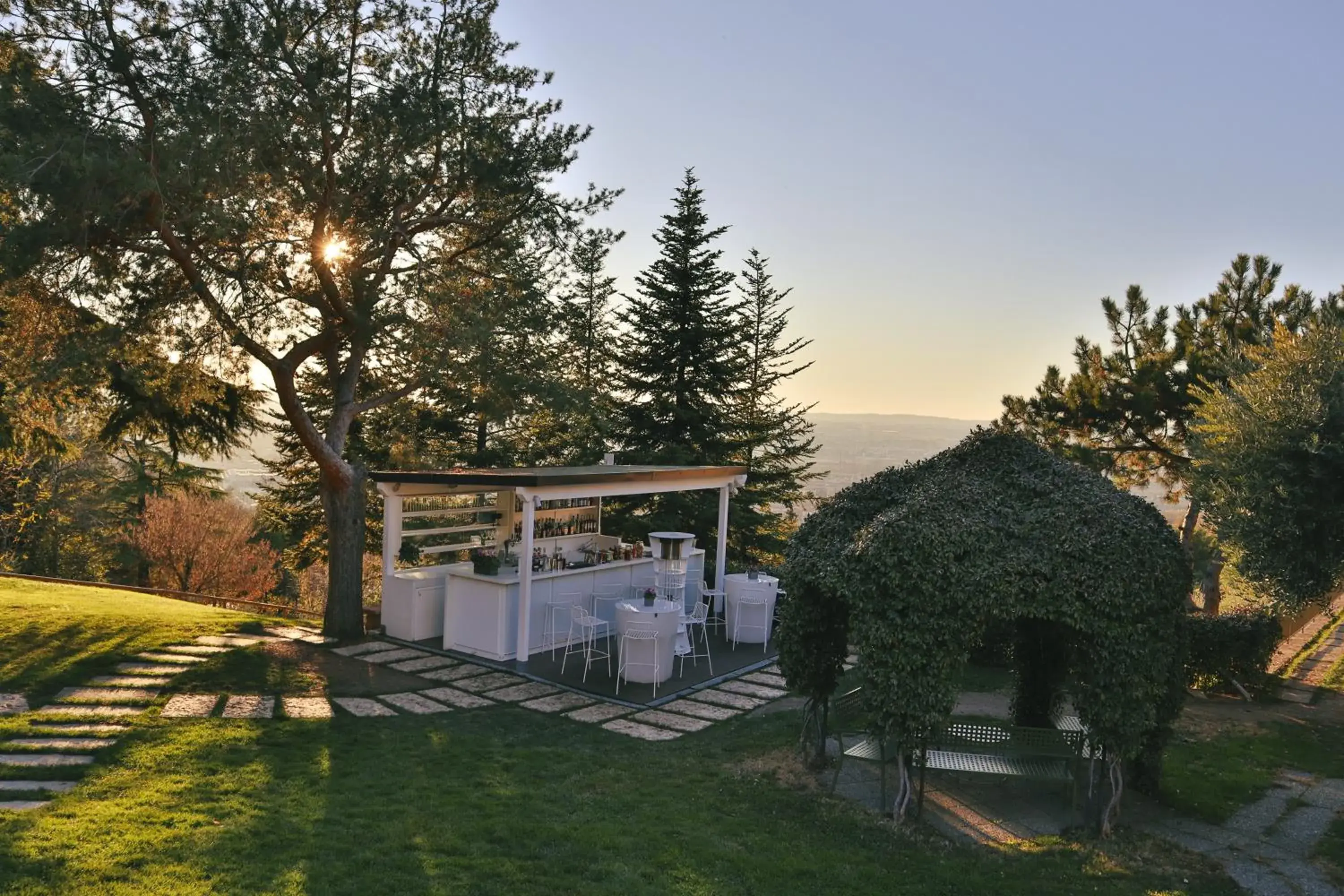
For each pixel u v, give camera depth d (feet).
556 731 29.07
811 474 89.25
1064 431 54.70
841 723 25.76
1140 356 52.24
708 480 48.26
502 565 40.86
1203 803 23.34
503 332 42.55
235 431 48.93
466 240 47.24
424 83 41.39
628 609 35.37
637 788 23.57
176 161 31.65
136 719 27.14
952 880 18.38
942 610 20.70
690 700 33.68
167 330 38.99
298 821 19.77
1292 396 31.40
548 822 20.57
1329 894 18.22
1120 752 20.65
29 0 32.96
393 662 37.50
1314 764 27.07
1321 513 30.19
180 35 34.63
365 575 90.17
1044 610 20.66
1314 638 49.52
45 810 19.75
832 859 19.26
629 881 17.49
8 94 29.99
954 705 21.25
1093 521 21.44
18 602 44.98
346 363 44.88
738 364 76.23
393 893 16.47
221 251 37.09
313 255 39.24
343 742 26.30
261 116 34.63
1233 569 36.04
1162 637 20.84
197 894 15.92
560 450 74.43
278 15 36.68
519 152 44.70
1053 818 22.52
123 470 93.91
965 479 23.36
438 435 70.03
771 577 46.21
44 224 30.45
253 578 100.78
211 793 21.36
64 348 35.55
